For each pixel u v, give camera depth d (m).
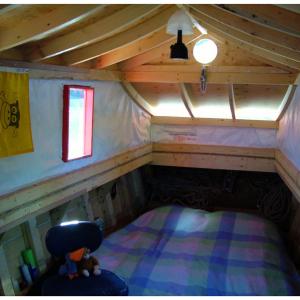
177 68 3.93
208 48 3.28
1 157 2.56
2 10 1.98
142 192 5.82
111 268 3.42
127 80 4.17
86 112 3.66
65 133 3.32
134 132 4.92
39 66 2.90
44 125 3.08
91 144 3.77
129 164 4.76
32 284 3.17
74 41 2.69
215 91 4.26
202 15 2.93
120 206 5.13
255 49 3.35
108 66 3.89
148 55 3.99
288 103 4.12
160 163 5.52
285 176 4.15
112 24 2.60
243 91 4.13
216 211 5.13
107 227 4.67
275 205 5.16
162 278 3.25
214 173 5.68
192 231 4.22
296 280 3.30
